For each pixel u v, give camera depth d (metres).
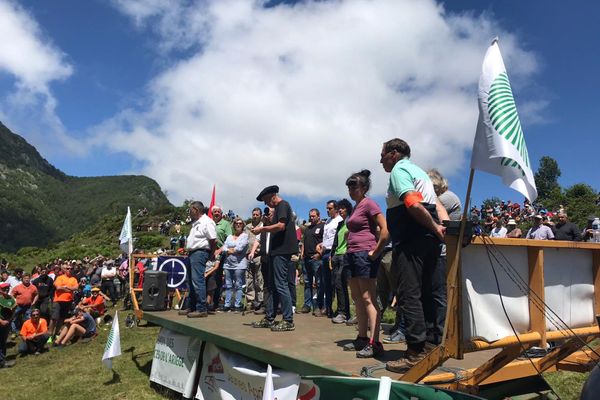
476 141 2.66
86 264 23.61
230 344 4.74
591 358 3.67
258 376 4.46
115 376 7.21
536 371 3.81
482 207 32.12
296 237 5.49
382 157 3.54
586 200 36.31
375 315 3.84
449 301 2.68
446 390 2.46
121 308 15.09
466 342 2.70
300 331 5.25
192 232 6.89
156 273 7.74
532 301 3.04
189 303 7.05
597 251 3.55
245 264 7.87
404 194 3.10
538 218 8.37
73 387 6.94
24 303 11.93
